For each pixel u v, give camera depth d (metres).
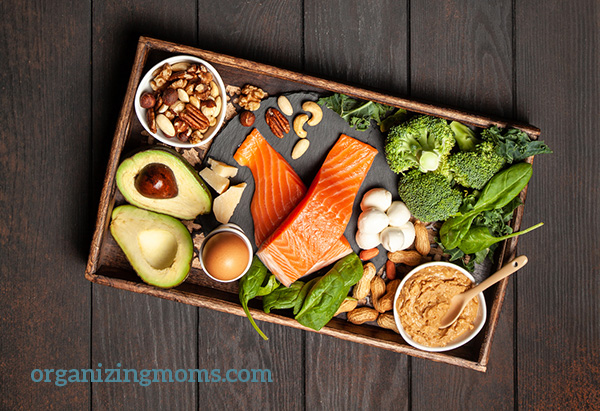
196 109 0.78
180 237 0.79
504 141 0.80
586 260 0.86
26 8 0.83
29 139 0.84
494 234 0.82
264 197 0.81
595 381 0.87
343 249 0.81
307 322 0.80
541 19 0.86
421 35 0.85
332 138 0.82
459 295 0.81
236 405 0.86
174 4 0.84
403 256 0.83
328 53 0.85
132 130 0.81
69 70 0.84
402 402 0.87
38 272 0.85
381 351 0.87
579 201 0.86
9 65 0.84
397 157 0.80
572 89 0.86
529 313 0.87
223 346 0.86
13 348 0.85
